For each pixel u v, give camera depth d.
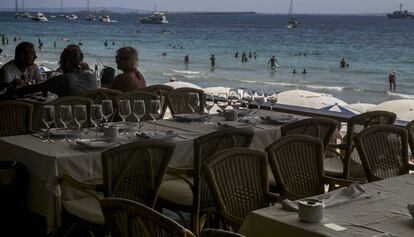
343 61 35.84
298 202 2.90
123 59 6.80
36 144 4.46
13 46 40.38
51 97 7.07
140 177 3.85
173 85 9.48
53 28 69.88
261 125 5.58
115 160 3.73
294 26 67.94
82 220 3.97
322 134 4.88
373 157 4.32
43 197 4.23
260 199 3.61
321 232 2.62
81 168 4.13
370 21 84.31
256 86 28.77
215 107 6.90
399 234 2.62
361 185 3.31
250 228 2.88
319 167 4.00
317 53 44.31
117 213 2.57
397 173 4.43
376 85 29.83
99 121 4.84
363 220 2.79
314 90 27.80
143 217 2.45
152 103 5.18
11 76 7.28
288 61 40.38
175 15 134.62
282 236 2.74
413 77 32.12
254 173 3.60
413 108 8.19
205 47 50.34
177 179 4.75
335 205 3.00
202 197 4.24
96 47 48.31
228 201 3.46
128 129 5.03
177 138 4.83
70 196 4.17
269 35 59.41
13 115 5.32
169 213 5.27
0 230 4.27
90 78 6.48
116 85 6.76
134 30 68.62
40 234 4.33
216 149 4.18
